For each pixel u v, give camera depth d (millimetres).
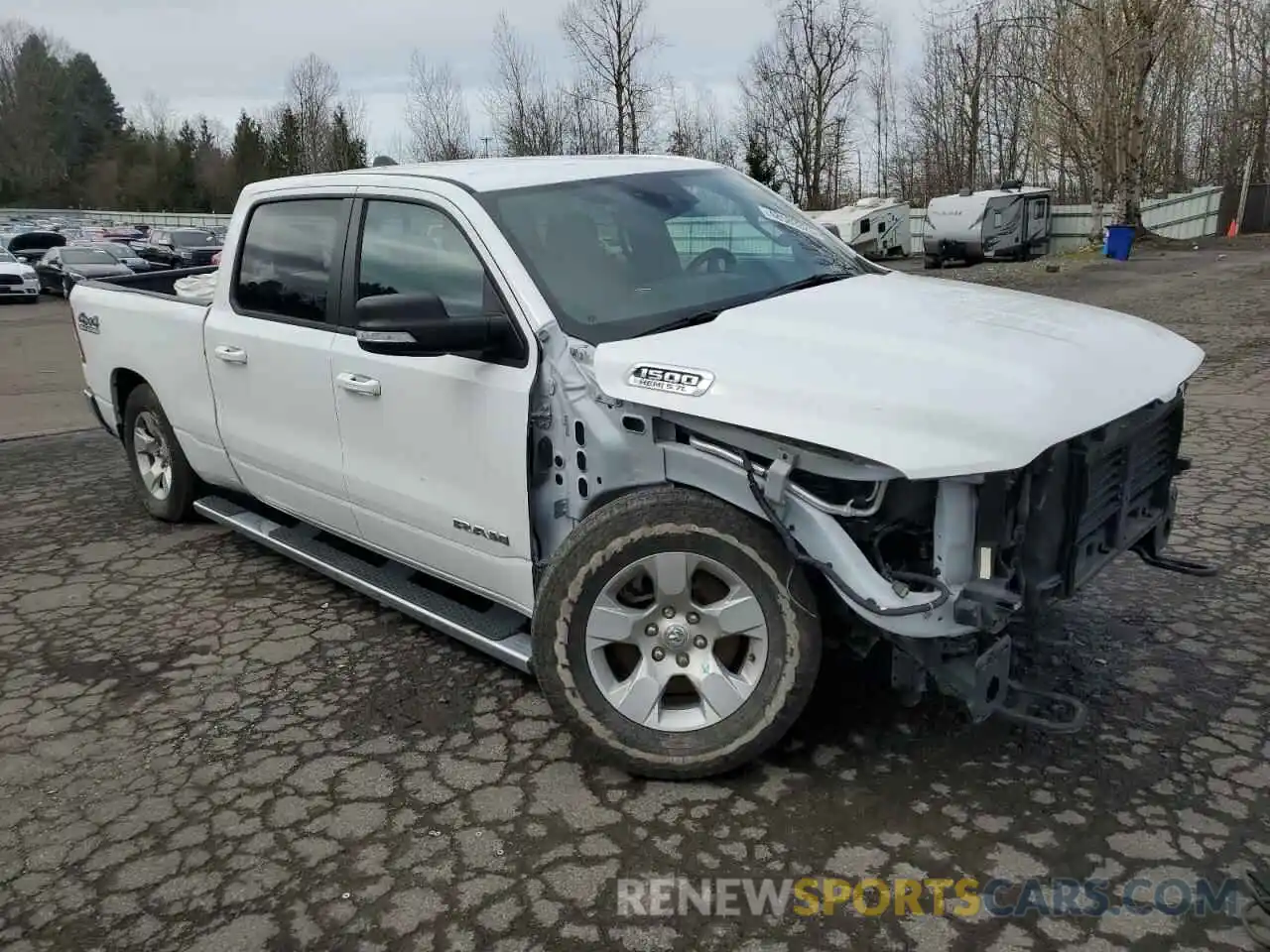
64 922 2840
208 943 2734
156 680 4258
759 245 4176
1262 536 5246
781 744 3514
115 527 6348
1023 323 3412
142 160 93500
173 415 5617
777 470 2975
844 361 3053
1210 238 32812
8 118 97875
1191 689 3770
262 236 4805
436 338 3408
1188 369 3469
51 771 3609
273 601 5059
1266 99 40875
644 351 3248
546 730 3717
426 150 47250
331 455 4398
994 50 37406
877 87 56312
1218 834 2961
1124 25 28609
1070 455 3059
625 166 4363
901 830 3045
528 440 3482
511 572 3725
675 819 3152
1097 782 3230
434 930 2738
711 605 3248
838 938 2639
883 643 3537
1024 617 3100
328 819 3242
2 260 30609
